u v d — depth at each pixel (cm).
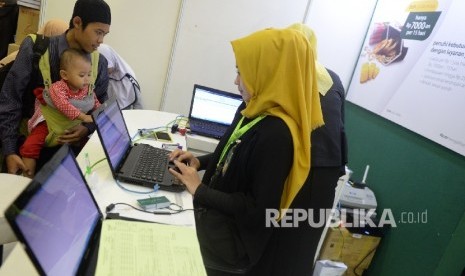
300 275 141
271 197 116
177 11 278
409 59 235
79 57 167
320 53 302
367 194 242
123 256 84
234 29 288
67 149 91
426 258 196
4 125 164
